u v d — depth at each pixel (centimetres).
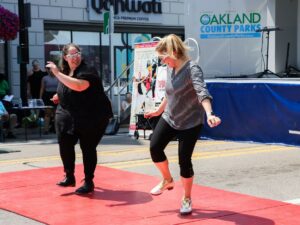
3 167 859
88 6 1919
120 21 1981
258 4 1364
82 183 707
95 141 635
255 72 1370
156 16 2066
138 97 1250
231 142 1120
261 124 1075
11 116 1324
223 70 1368
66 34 1894
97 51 1959
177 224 520
